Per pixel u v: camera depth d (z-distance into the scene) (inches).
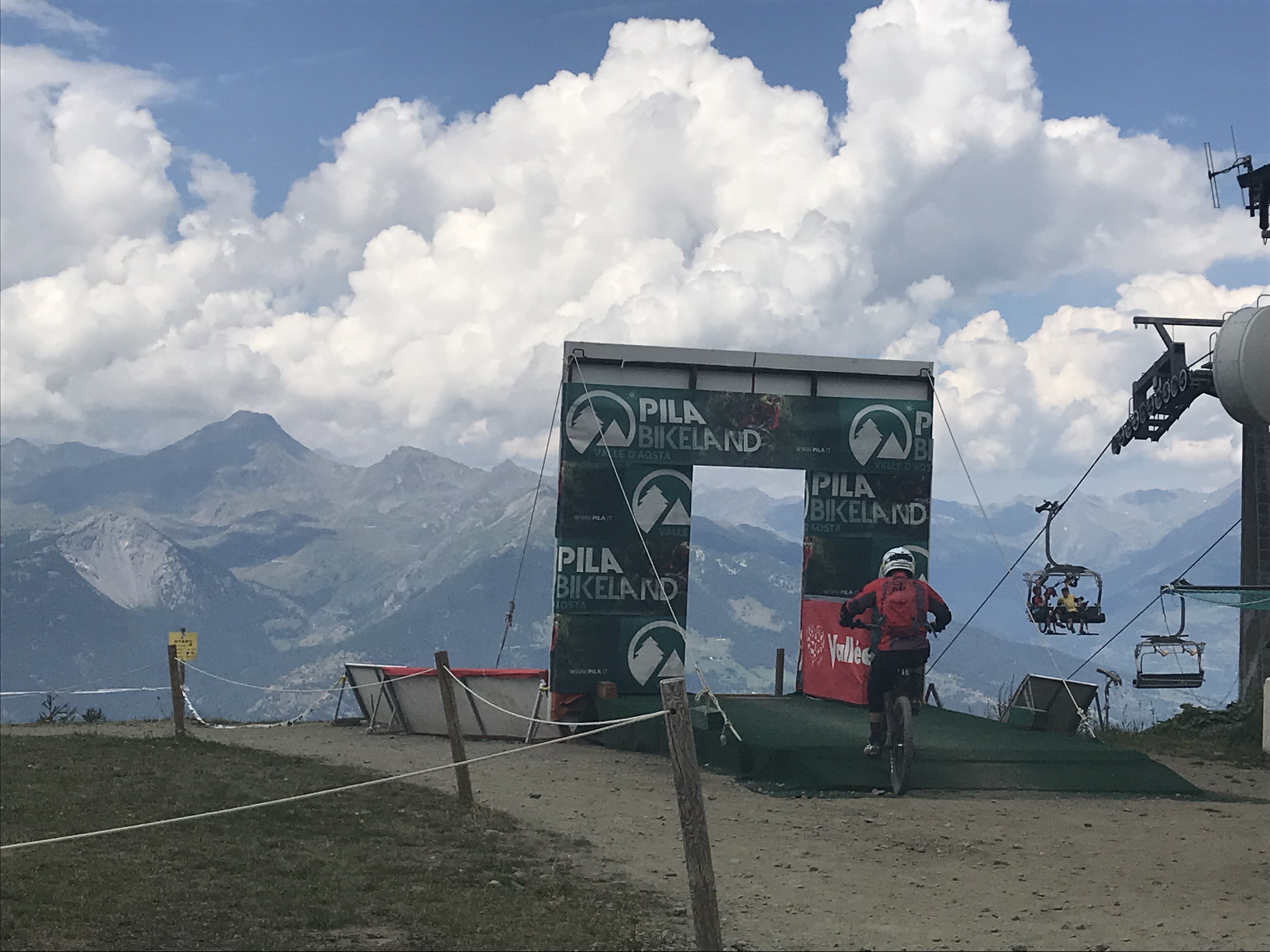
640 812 500.1
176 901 323.3
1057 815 482.0
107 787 504.7
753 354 825.5
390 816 457.7
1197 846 414.9
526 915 320.5
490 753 702.5
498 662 812.6
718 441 820.0
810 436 829.8
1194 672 888.9
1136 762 565.6
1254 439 856.3
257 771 568.7
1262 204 888.9
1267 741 692.1
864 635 761.0
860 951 290.5
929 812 488.7
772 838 438.9
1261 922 302.0
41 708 906.1
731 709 753.6
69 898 320.5
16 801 463.8
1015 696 699.4
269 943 289.4
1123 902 332.8
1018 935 299.9
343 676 855.1
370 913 317.7
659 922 322.0
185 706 893.8
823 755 560.4
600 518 804.6
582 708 786.2
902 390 843.4
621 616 800.3
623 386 814.5
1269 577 848.3
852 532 833.5
